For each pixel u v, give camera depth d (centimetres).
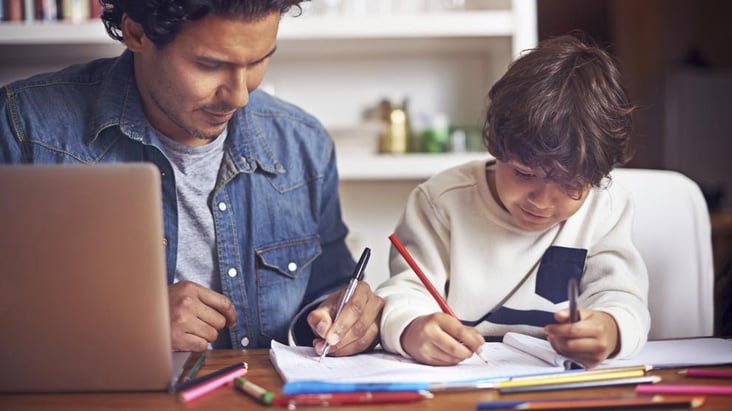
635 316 110
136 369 94
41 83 140
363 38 223
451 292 129
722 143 454
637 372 96
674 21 495
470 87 247
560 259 128
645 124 481
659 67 496
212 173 142
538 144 110
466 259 129
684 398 86
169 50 114
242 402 90
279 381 99
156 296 93
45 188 90
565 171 110
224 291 142
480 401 88
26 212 90
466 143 238
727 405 85
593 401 85
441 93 247
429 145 234
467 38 228
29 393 95
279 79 246
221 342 144
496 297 129
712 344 113
